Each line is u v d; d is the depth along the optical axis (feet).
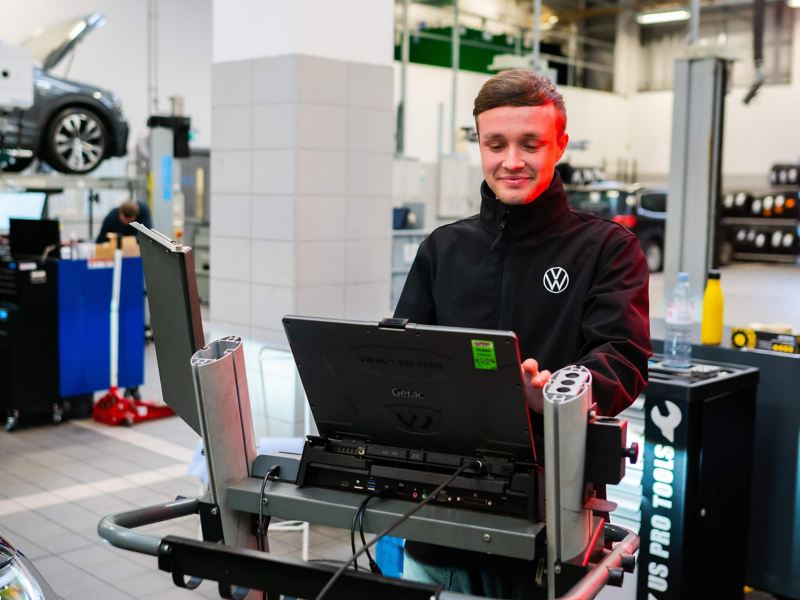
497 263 5.06
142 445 18.25
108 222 27.09
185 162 36.96
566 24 64.64
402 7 46.14
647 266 4.91
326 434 4.63
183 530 13.23
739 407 9.68
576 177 54.54
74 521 13.82
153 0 45.42
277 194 15.56
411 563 4.93
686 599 9.13
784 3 59.67
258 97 15.74
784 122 60.49
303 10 15.02
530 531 3.85
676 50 65.46
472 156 51.55
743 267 55.06
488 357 3.88
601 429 3.84
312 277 15.64
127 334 21.11
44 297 19.47
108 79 44.14
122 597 11.17
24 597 6.75
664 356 11.05
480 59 56.54
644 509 9.23
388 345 4.11
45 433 19.15
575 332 4.83
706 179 15.08
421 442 4.32
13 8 40.65
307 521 4.34
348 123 15.90
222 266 16.71
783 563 10.45
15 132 28.78
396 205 33.65
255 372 16.02
